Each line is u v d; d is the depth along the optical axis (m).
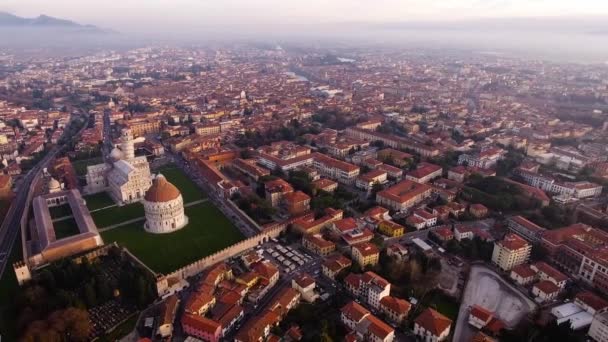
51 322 187.00
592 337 192.50
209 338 187.38
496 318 199.25
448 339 192.00
